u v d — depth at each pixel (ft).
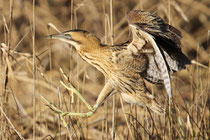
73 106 59.00
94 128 68.18
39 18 89.25
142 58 48.42
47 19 88.33
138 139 53.62
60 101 52.65
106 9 94.12
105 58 49.52
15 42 80.64
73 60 80.64
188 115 55.11
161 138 53.72
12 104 70.13
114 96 52.75
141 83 49.65
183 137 53.83
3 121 52.80
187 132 55.31
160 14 80.74
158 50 41.63
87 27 91.56
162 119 57.72
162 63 41.93
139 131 55.11
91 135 65.98
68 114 48.91
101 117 71.15
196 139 55.26
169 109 52.75
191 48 92.48
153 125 53.06
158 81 49.52
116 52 49.08
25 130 65.62
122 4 94.17
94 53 50.08
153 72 49.14
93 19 92.48
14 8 89.20
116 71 49.42
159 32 42.98
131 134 52.95
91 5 92.17
